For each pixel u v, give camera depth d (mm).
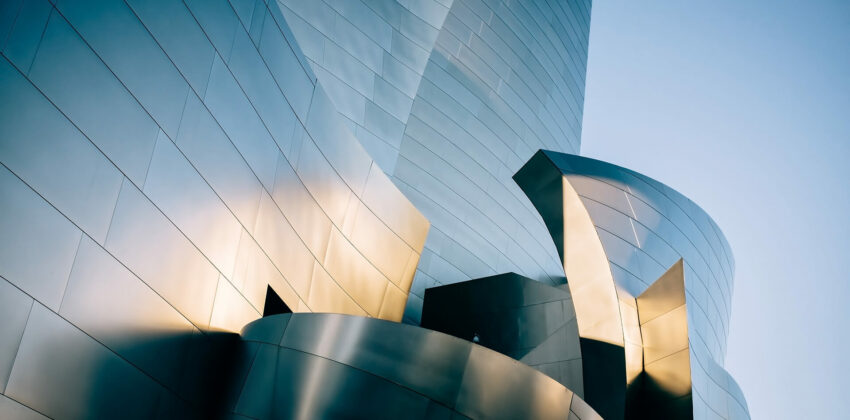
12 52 9047
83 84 10203
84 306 10312
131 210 11227
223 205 13664
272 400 13094
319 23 24500
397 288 20281
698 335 21922
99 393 10648
